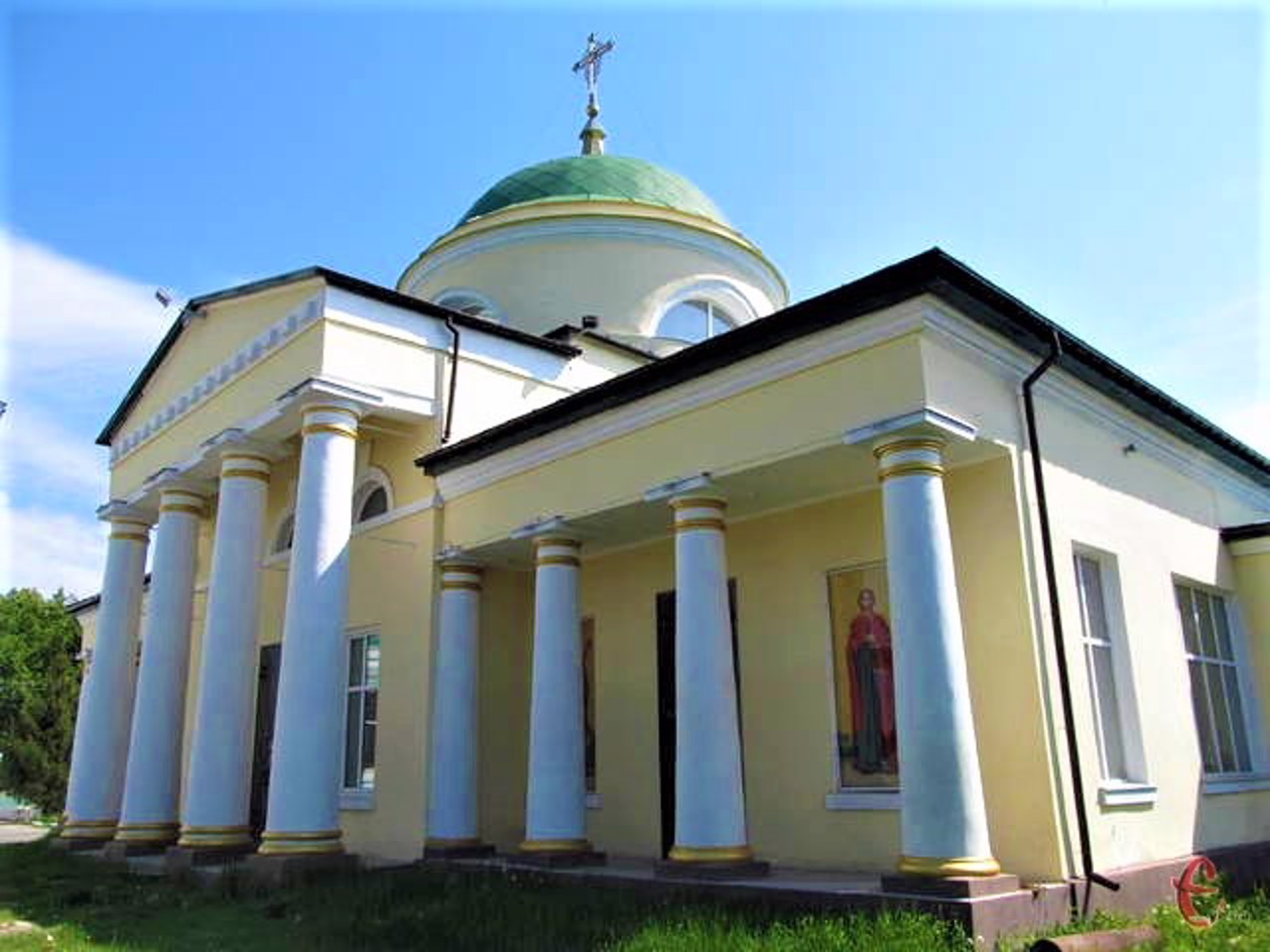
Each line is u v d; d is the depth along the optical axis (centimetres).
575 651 1179
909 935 679
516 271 1834
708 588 989
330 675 1227
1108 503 1059
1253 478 1448
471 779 1272
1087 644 992
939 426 831
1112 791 905
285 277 1382
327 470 1281
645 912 838
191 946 858
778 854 1064
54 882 1304
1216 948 747
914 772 779
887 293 851
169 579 1579
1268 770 1256
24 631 4659
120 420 1883
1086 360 996
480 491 1314
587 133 2206
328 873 1158
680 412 1051
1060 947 663
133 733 1527
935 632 796
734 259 1942
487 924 828
